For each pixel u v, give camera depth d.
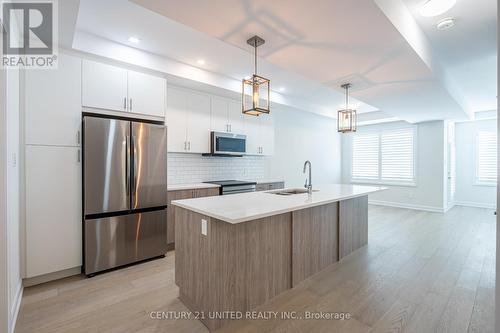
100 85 2.88
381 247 3.65
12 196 1.97
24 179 2.43
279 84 4.68
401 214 5.87
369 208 6.61
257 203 2.26
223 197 2.64
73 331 1.84
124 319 1.99
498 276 1.16
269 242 2.27
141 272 2.84
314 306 2.17
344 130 3.47
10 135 1.90
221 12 1.82
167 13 1.83
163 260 3.21
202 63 3.66
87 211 2.70
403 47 2.35
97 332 1.83
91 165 2.71
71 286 2.50
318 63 2.72
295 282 2.52
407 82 3.31
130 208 2.99
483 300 2.24
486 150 6.54
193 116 4.12
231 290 1.97
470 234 4.28
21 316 2.01
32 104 2.47
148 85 3.26
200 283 1.99
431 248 3.60
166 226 3.31
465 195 6.88
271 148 5.44
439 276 2.72
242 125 4.86
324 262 2.93
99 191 2.77
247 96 4.56
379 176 7.20
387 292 2.40
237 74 4.11
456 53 3.15
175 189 3.55
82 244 2.76
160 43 3.08
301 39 2.21
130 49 3.15
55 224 2.59
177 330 1.86
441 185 6.10
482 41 2.86
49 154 2.56
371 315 2.04
